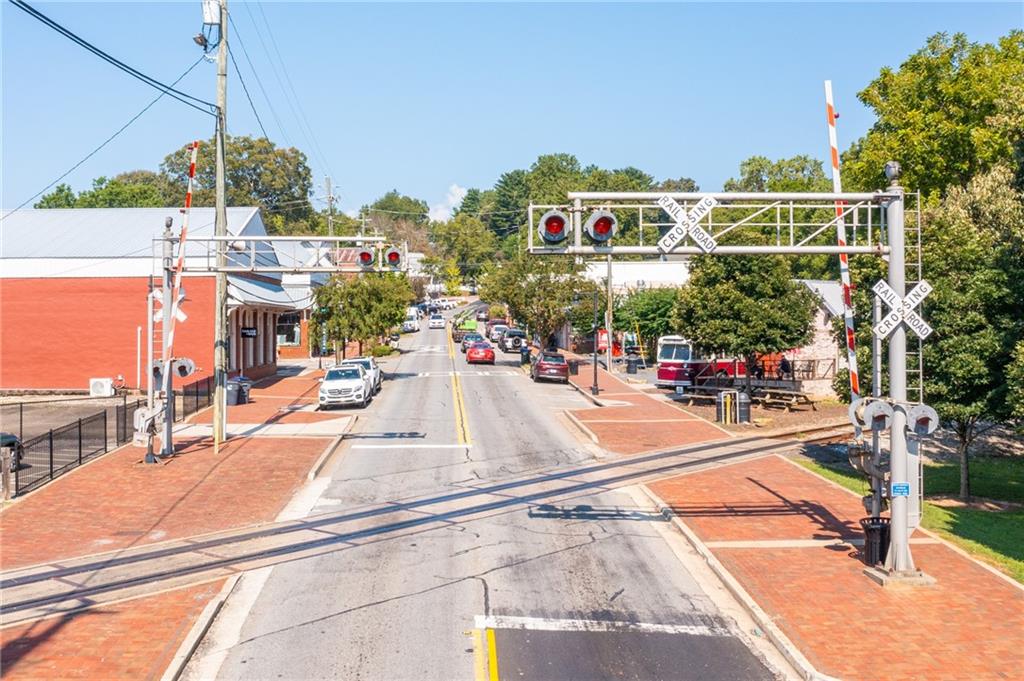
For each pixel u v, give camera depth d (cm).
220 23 2573
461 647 1088
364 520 1745
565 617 1205
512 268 5312
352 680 985
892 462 1380
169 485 2025
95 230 4222
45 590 1295
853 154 4956
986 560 1501
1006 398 1894
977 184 2714
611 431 2934
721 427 3047
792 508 1853
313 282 6334
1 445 1995
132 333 3909
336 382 3494
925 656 1068
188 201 2258
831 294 4291
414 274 12375
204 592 1289
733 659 1070
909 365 2077
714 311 3350
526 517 1786
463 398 3853
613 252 1374
